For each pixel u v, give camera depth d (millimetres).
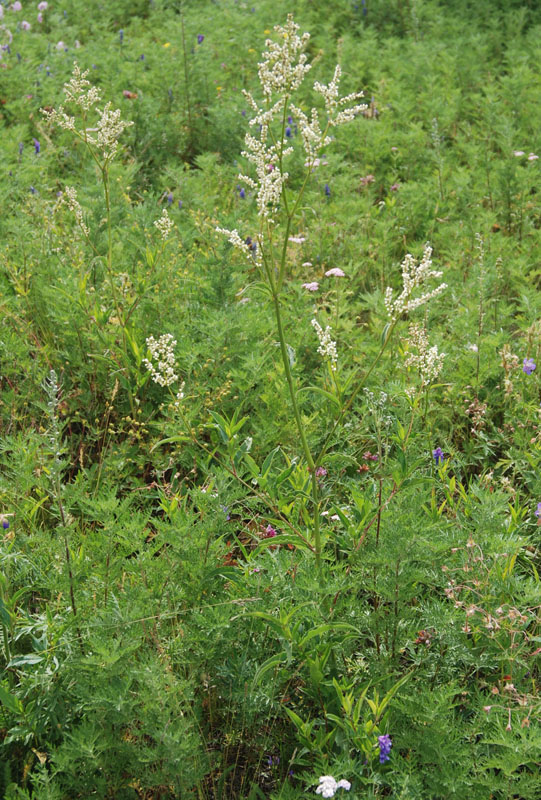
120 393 4566
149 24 11992
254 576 3111
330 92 2834
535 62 10102
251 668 2898
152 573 3025
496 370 4699
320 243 6059
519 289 5625
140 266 5195
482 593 3035
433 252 6520
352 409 4480
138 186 7332
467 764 2574
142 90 8914
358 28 11461
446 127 8688
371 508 3150
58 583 2908
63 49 10133
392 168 7734
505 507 3271
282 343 2850
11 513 3316
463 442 4559
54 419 2947
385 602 3230
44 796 2434
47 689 2758
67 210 6152
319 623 2885
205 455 4137
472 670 3098
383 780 2564
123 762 2629
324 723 2854
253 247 5480
